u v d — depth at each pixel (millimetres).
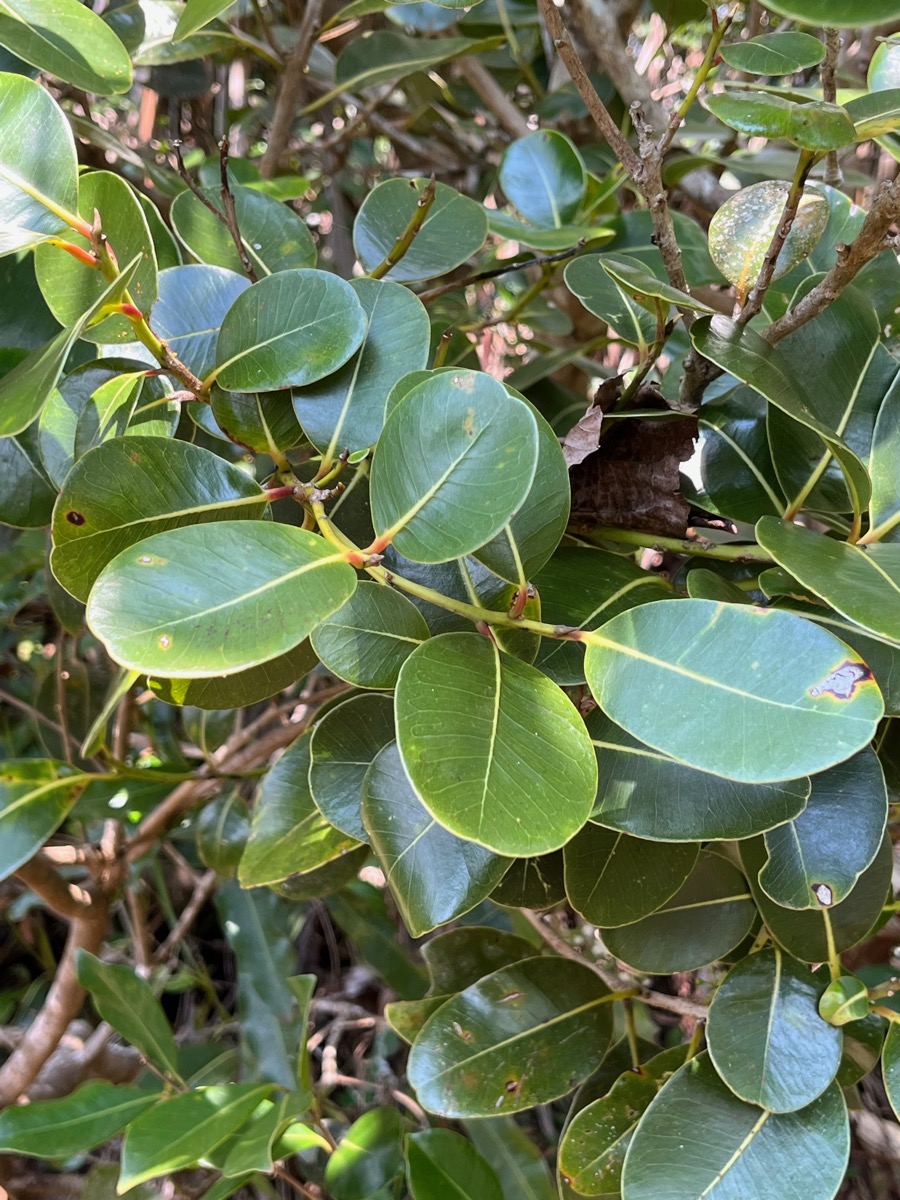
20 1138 478
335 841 435
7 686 930
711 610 282
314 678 726
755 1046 355
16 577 797
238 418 341
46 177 290
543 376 562
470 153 938
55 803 446
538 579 350
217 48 600
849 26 245
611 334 764
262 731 788
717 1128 353
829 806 340
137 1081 736
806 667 265
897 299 451
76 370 353
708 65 327
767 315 447
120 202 310
